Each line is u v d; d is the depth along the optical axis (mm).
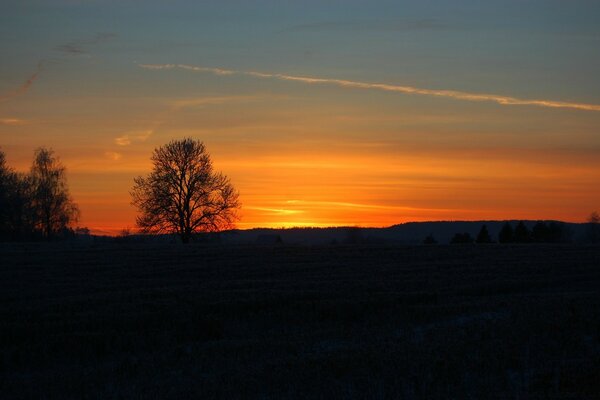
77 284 36281
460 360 17797
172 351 21250
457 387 15680
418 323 25219
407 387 15750
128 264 47344
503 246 62750
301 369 17344
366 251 58375
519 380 16359
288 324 26234
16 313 26719
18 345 22188
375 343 20812
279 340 22391
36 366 20547
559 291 33844
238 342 22078
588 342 20094
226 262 49000
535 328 21672
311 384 16141
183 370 18516
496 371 16953
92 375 18375
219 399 15336
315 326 25750
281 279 38250
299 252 57375
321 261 49969
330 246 64062
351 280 37250
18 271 43062
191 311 27016
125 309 27469
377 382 16062
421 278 38344
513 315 24078
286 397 15148
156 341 22828
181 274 41875
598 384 15555
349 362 17766
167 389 16328
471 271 42156
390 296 30062
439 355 18359
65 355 21344
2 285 35906
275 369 17484
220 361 19344
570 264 45750
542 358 18234
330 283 35531
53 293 32906
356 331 23578
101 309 27562
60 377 18500
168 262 48875
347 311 27125
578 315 23500
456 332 21812
